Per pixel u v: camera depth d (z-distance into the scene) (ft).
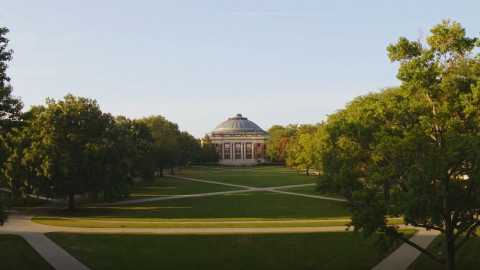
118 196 163.02
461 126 63.05
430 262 76.69
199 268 74.79
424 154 61.77
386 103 80.02
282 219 129.49
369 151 79.77
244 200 184.14
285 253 85.10
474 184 57.26
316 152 203.92
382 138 67.62
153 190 236.02
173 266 75.77
